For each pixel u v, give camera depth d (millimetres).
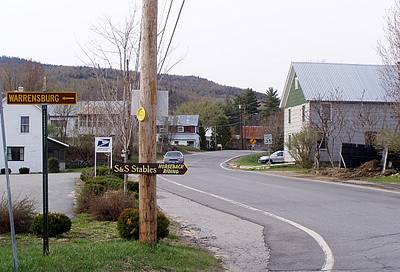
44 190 8227
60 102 8102
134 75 17484
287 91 53594
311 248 11031
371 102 45938
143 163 9211
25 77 60094
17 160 54031
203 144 111938
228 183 30062
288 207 18391
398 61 29734
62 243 10164
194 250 10273
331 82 48500
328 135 41500
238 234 12859
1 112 7203
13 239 7082
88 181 20250
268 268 9180
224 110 119438
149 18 9305
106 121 23547
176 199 21469
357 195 22500
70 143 60156
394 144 31734
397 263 9398
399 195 22531
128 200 14406
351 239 11953
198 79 160375
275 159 56188
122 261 8141
